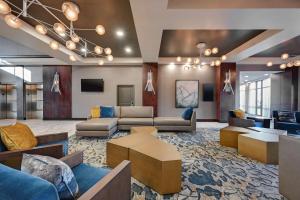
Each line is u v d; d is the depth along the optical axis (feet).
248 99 48.19
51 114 28.96
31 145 8.29
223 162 10.57
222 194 7.16
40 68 29.30
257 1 10.34
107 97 29.01
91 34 16.61
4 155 6.36
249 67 28.25
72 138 16.24
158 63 27.25
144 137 10.93
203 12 10.69
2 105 30.01
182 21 11.88
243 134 12.32
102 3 11.06
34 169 3.91
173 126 18.76
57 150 7.63
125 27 14.93
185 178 8.52
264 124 18.90
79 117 28.99
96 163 10.34
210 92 28.02
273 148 10.43
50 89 28.91
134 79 28.89
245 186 7.80
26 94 30.07
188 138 16.33
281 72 29.71
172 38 17.44
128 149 8.77
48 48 18.85
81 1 10.82
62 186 3.75
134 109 20.66
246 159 11.08
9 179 2.91
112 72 28.96
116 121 18.57
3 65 29.09
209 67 28.17
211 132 19.01
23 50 25.57
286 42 18.54
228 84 26.35
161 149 8.56
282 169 6.81
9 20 9.36
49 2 11.02
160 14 10.94
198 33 16.11
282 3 10.28
